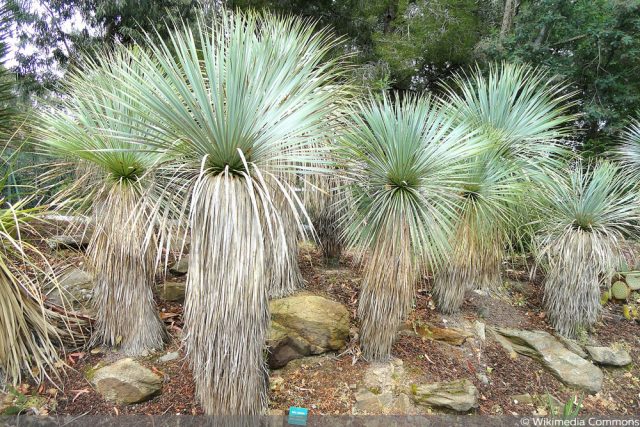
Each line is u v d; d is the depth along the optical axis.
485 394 2.63
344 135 2.31
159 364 2.32
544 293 3.57
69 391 2.11
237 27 1.81
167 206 1.78
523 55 6.54
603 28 6.21
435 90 8.12
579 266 3.23
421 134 2.26
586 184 3.49
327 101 1.95
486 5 8.76
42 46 7.10
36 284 2.27
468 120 3.15
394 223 2.27
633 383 3.05
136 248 2.20
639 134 5.02
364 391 2.37
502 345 3.10
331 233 3.34
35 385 2.12
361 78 6.59
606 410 2.74
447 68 8.16
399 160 2.17
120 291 2.27
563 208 3.36
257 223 1.57
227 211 1.62
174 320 2.69
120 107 2.12
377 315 2.46
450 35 7.52
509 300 3.67
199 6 6.91
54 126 2.13
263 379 2.03
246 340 1.75
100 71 2.33
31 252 2.57
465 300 3.51
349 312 2.92
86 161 2.25
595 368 2.99
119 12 6.80
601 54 6.34
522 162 3.22
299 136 1.82
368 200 2.40
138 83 1.66
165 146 1.68
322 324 2.57
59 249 2.88
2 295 2.01
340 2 7.88
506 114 3.43
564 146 3.63
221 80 1.58
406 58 7.26
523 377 2.86
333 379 2.42
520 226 3.50
